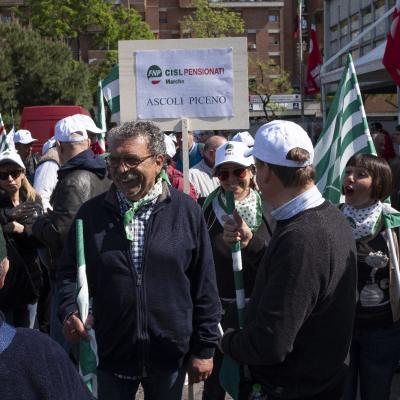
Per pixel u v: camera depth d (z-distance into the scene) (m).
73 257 3.37
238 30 47.34
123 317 3.19
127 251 3.21
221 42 5.69
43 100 32.41
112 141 3.22
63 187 4.42
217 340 3.35
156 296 3.19
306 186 2.75
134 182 3.20
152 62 5.70
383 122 24.02
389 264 3.88
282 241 2.64
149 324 3.19
